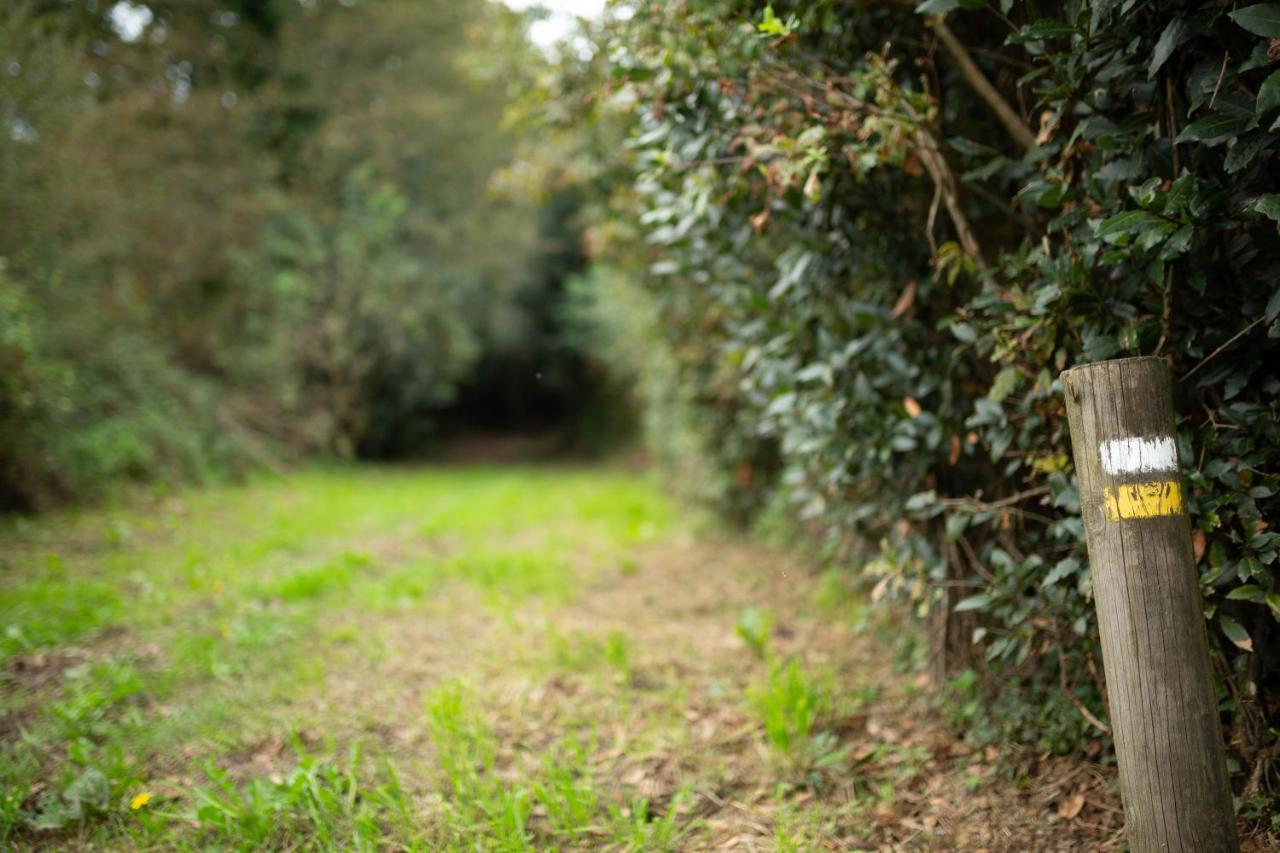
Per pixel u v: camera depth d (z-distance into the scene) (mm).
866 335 3217
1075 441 1924
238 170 9969
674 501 8438
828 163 2713
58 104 6398
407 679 3600
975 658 3207
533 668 3717
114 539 5602
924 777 2793
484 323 18422
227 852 2369
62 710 3012
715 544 6598
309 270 12305
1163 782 1795
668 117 3051
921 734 3078
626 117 3986
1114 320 2303
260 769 2822
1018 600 2684
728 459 6605
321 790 2547
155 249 8844
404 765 2867
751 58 2822
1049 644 2713
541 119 4660
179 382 8805
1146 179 2232
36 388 6156
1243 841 2176
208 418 9031
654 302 6395
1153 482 1799
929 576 3076
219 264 10258
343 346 12500
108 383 7766
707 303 5359
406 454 15906
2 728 2941
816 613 4539
